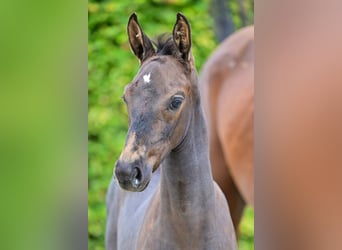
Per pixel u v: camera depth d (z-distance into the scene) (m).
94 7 8.45
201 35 8.73
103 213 7.90
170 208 4.22
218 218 4.36
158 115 3.75
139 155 3.62
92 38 8.38
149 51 4.20
